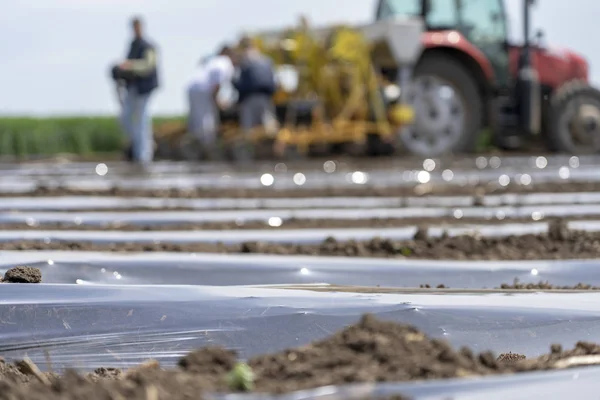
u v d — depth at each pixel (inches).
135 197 518.0
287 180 664.4
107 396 101.5
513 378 114.0
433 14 972.6
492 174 711.7
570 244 304.3
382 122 967.0
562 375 120.6
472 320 178.7
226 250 295.6
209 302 185.2
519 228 352.2
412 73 964.6
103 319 182.7
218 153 953.5
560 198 494.3
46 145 1615.4
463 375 111.5
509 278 250.1
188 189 569.6
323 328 177.3
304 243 322.7
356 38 955.3
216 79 935.7
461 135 979.3
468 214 421.7
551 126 1005.8
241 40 949.8
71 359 169.6
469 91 973.8
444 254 290.8
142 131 855.7
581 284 241.4
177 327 178.9
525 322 178.7
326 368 108.3
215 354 117.6
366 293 201.2
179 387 103.5
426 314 180.2
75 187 584.4
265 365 111.1
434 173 726.5
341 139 946.7
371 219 398.6
